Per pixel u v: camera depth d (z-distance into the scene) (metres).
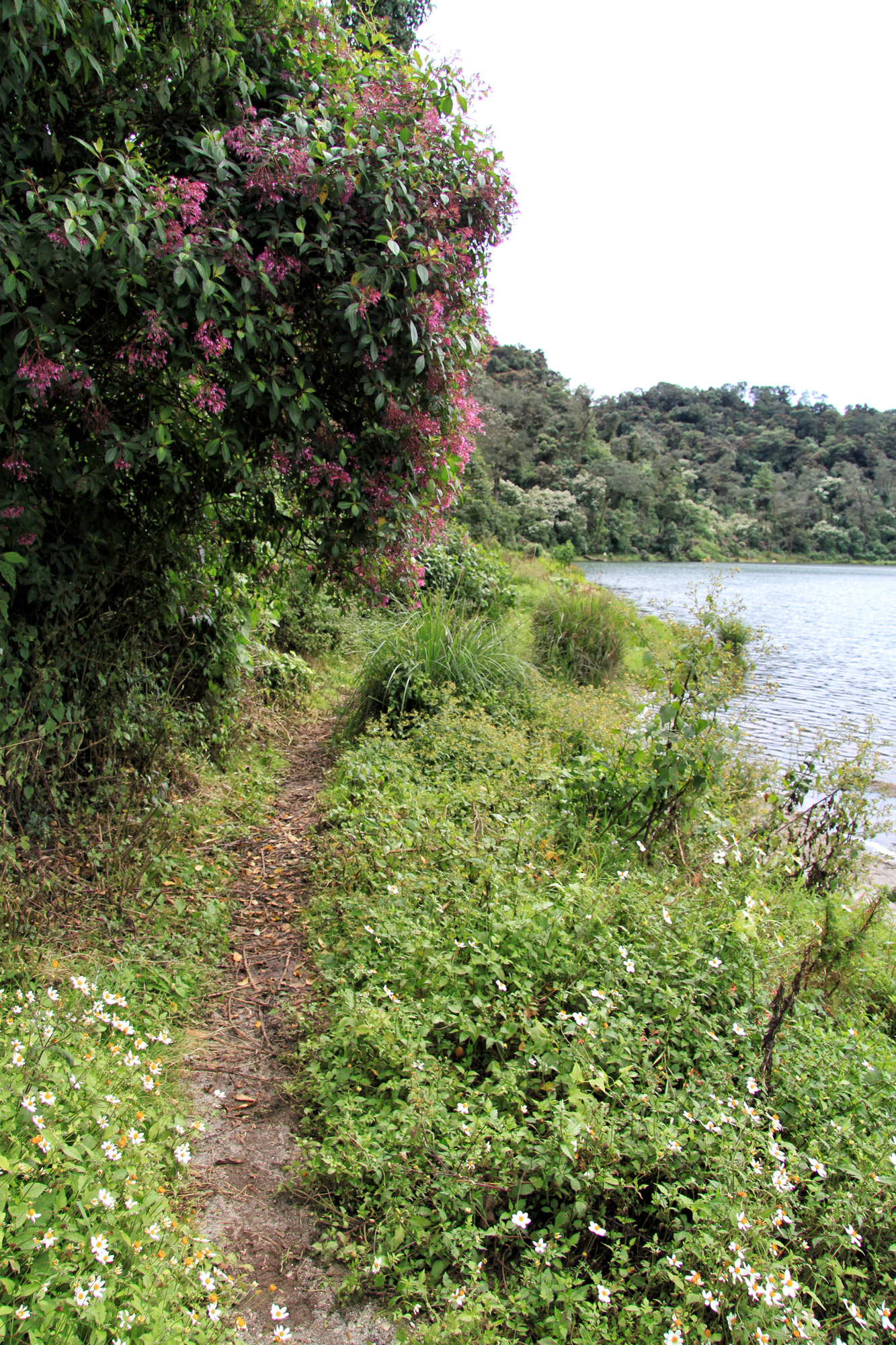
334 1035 2.70
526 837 3.94
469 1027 2.63
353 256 3.47
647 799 4.62
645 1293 1.94
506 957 3.01
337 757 6.01
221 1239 2.11
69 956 3.02
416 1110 2.34
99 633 3.86
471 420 4.54
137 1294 1.66
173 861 3.87
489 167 4.04
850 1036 3.18
